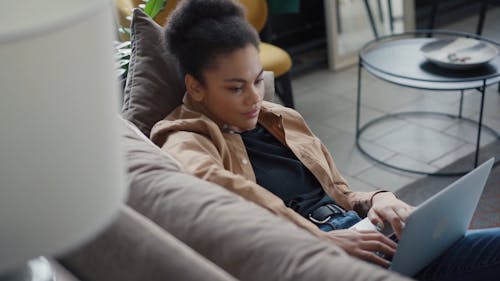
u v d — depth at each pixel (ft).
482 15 11.89
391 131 10.13
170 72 5.37
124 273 3.38
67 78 2.26
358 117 9.81
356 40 12.80
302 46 13.12
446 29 13.99
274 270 3.20
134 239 3.40
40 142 2.25
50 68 2.20
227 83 4.79
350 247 4.49
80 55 2.28
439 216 4.36
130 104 5.28
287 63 9.55
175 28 4.88
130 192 3.93
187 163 4.46
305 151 5.29
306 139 5.47
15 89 2.15
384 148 9.67
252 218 3.50
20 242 2.34
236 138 5.05
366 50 9.43
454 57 8.81
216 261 3.40
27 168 2.26
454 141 9.74
